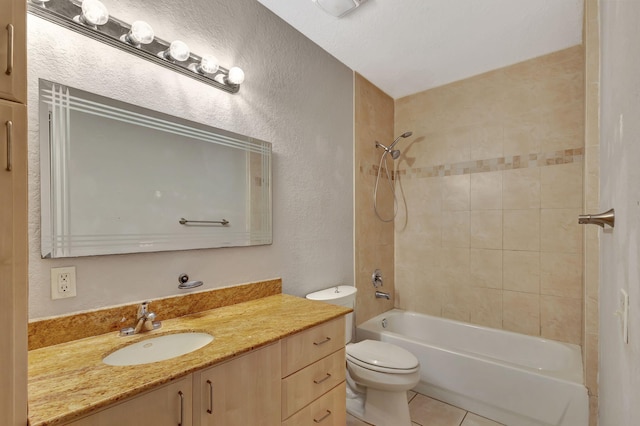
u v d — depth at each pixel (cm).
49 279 105
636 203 54
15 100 69
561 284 215
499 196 240
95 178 115
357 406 194
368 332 238
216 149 155
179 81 142
